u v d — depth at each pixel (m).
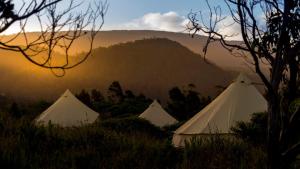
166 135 20.69
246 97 17.38
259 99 17.47
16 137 11.15
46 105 48.34
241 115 16.62
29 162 9.62
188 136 16.25
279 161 5.54
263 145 10.73
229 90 17.80
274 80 5.45
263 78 5.45
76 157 10.28
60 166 9.69
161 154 10.27
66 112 28.22
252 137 12.41
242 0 5.36
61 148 11.20
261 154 8.79
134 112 51.38
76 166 9.91
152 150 10.55
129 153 10.46
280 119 5.63
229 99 17.34
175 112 55.38
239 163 8.81
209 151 9.41
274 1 5.40
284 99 5.65
